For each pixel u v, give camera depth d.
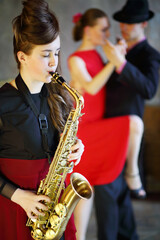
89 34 3.06
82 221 2.68
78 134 2.88
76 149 1.73
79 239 2.68
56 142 1.72
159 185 4.58
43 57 1.55
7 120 1.56
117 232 3.22
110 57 2.91
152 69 3.01
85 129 2.89
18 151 1.58
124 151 2.88
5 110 1.56
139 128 2.90
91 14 3.04
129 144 2.94
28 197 1.53
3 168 1.60
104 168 2.87
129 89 3.03
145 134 4.68
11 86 1.62
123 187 3.15
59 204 1.60
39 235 1.60
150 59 3.03
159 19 4.93
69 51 5.12
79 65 3.02
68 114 1.78
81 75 3.01
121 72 2.90
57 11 5.05
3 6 5.04
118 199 3.17
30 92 1.65
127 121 2.88
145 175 4.58
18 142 1.57
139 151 3.12
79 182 1.71
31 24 1.51
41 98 1.68
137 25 3.03
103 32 3.04
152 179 4.59
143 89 2.96
